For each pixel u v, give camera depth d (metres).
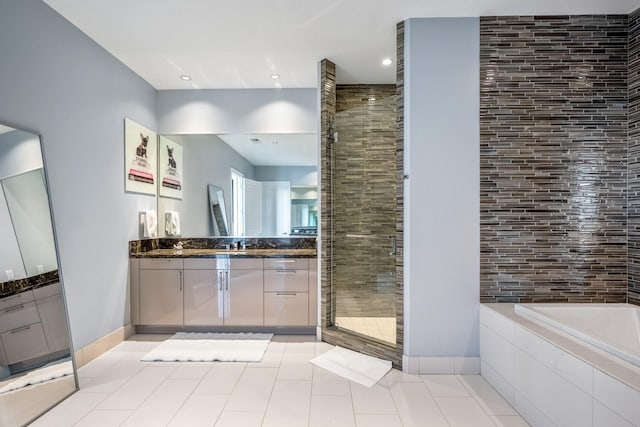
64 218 2.35
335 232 3.13
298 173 3.76
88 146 2.60
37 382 1.93
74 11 2.26
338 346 2.92
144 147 3.44
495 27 2.42
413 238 2.43
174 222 3.75
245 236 3.79
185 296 3.19
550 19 2.42
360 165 3.13
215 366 2.55
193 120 3.71
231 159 3.74
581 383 1.49
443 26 2.42
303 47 2.77
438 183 2.43
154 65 3.10
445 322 2.44
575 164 2.43
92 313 2.64
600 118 2.42
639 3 2.26
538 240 2.44
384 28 2.51
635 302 2.34
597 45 2.42
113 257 2.92
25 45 2.05
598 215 2.43
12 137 1.96
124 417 1.90
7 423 1.75
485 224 2.44
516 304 2.25
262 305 3.18
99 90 2.73
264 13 2.29
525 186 2.43
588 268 2.43
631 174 2.38
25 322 1.93
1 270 1.83
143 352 2.80
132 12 2.28
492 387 2.24
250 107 3.70
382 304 2.94
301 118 3.69
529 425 1.84
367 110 3.15
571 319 2.22
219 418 1.89
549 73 2.43
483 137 2.44
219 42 2.68
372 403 2.04
